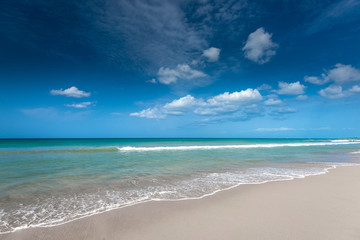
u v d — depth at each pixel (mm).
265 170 10641
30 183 7359
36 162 12461
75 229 3953
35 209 4957
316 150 24875
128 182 7801
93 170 10117
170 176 8961
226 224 4227
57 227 4027
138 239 3619
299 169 11055
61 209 4977
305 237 3674
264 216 4660
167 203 5500
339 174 9703
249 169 10914
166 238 3648
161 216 4625
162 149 25047
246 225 4180
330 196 6195
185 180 8234
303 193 6516
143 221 4352
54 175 8781
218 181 8094
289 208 5184
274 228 4043
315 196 6188
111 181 7914
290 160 14891
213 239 3611
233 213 4828
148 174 9328
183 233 3838
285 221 4387
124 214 4715
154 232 3875
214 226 4137
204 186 7312
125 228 4031
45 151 19641
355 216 4672
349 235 3748
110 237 3680
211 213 4832
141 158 15234
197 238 3650
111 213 4766
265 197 6090
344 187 7285
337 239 3611
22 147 26078
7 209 4930
